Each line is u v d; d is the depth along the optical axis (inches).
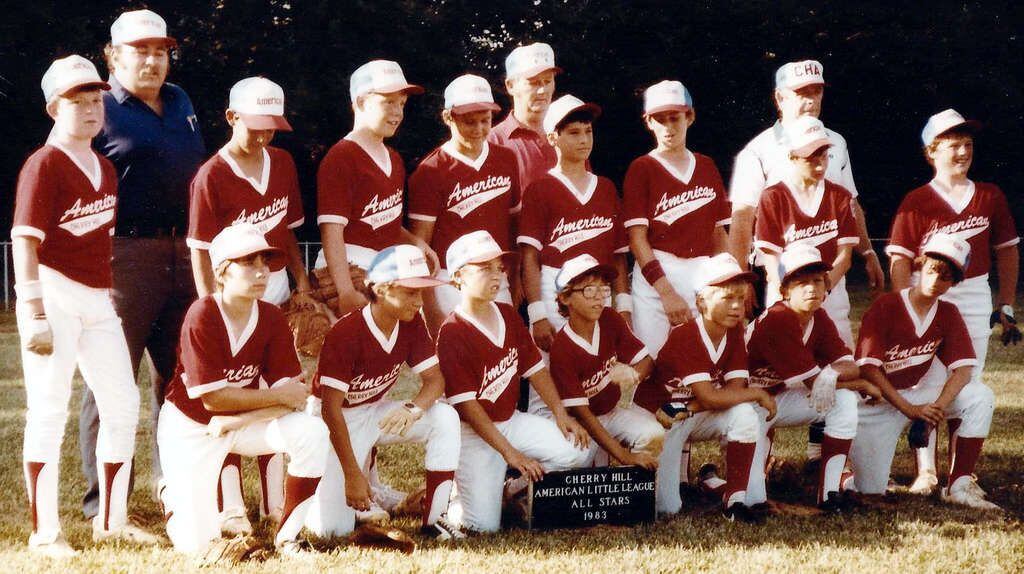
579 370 205.9
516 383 201.5
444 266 227.1
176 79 690.2
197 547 174.9
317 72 702.5
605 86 800.9
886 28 830.5
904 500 216.7
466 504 195.8
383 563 168.1
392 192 217.6
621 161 864.3
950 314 220.8
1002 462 243.6
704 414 208.5
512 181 233.8
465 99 221.5
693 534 189.9
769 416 209.8
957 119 234.5
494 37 775.1
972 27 834.2
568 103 223.5
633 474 199.0
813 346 217.5
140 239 205.8
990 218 239.1
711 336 206.4
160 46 206.1
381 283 184.4
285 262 206.2
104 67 664.4
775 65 842.2
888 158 909.8
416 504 204.2
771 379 219.8
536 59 238.4
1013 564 171.6
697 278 205.0
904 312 220.4
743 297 201.2
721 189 237.5
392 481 226.4
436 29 726.5
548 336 220.7
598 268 200.2
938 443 265.6
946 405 213.8
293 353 182.9
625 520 198.8
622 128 844.0
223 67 692.7
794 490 227.8
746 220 239.3
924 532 190.7
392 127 214.1
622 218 234.1
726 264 201.5
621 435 207.3
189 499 175.0
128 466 186.1
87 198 180.5
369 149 215.8
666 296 223.1
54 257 179.0
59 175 177.3
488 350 195.5
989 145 888.9
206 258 197.3
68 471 230.4
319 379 189.2
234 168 198.5
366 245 215.9
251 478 229.1
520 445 199.5
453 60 727.1
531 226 226.4
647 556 174.1
